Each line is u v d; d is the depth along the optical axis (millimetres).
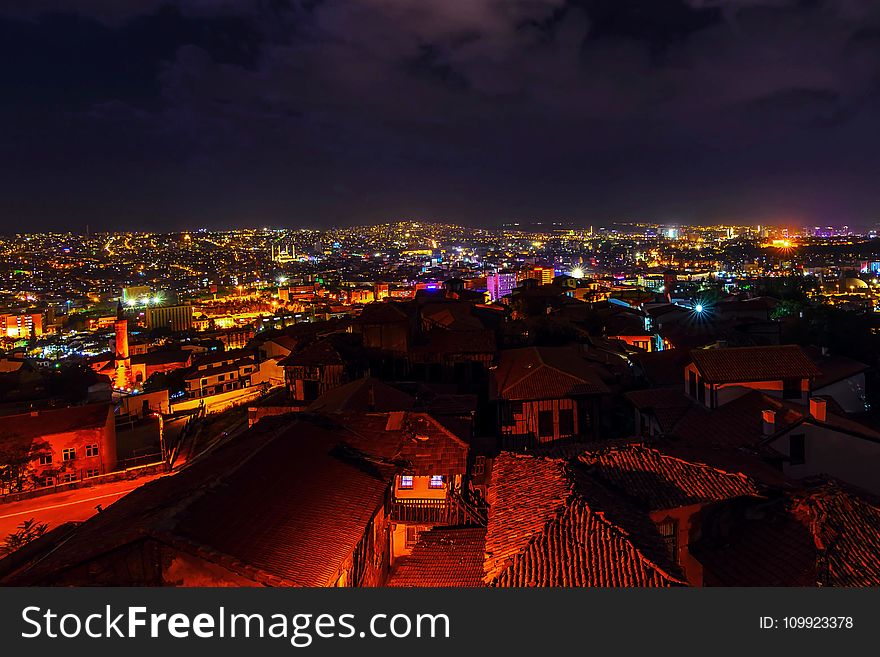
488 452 31469
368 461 25234
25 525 31750
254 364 100188
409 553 26156
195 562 15102
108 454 52750
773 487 20906
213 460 23578
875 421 41031
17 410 82625
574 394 38656
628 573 15852
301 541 17594
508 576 16219
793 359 34688
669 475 22047
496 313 84562
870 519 19000
